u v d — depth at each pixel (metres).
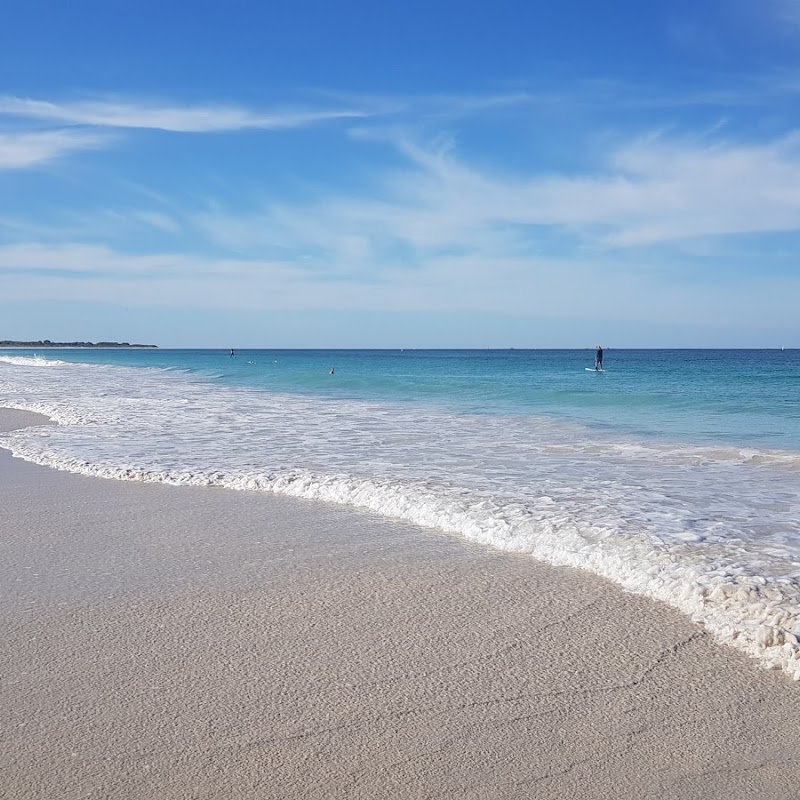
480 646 4.96
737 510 8.59
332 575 6.43
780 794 3.36
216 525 8.17
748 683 4.41
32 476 11.20
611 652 4.86
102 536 7.74
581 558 6.66
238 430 16.72
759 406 22.86
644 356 139.50
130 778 3.49
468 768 3.58
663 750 3.72
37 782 3.46
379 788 3.42
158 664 4.70
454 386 33.53
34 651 4.90
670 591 5.76
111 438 15.27
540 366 69.31
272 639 5.09
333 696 4.28
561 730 3.92
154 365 71.31
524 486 9.98
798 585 5.64
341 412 21.39
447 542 7.46
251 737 3.84
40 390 31.05
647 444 14.55
